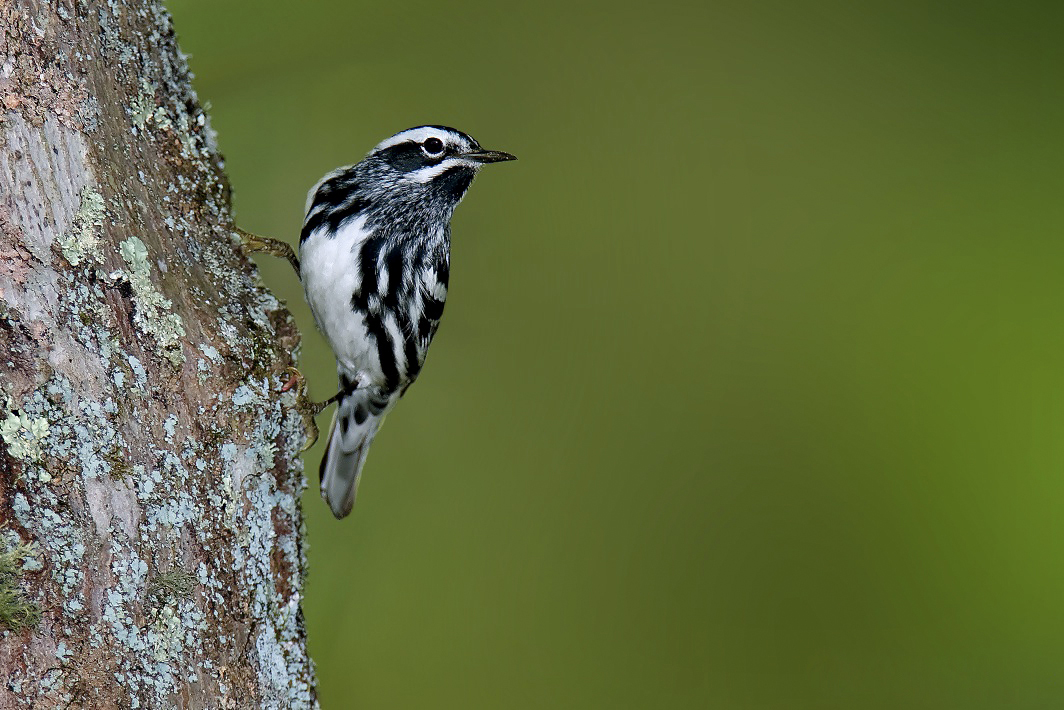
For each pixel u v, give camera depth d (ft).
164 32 18.19
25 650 17.97
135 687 18.01
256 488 18.11
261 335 18.13
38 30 18.04
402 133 18.43
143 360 18.04
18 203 18.02
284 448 18.15
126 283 18.04
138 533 18.02
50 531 17.98
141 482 18.03
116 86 18.12
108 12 18.12
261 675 18.10
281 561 18.13
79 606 17.98
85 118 18.06
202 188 18.19
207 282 18.12
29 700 17.97
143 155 18.13
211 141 18.21
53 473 17.99
